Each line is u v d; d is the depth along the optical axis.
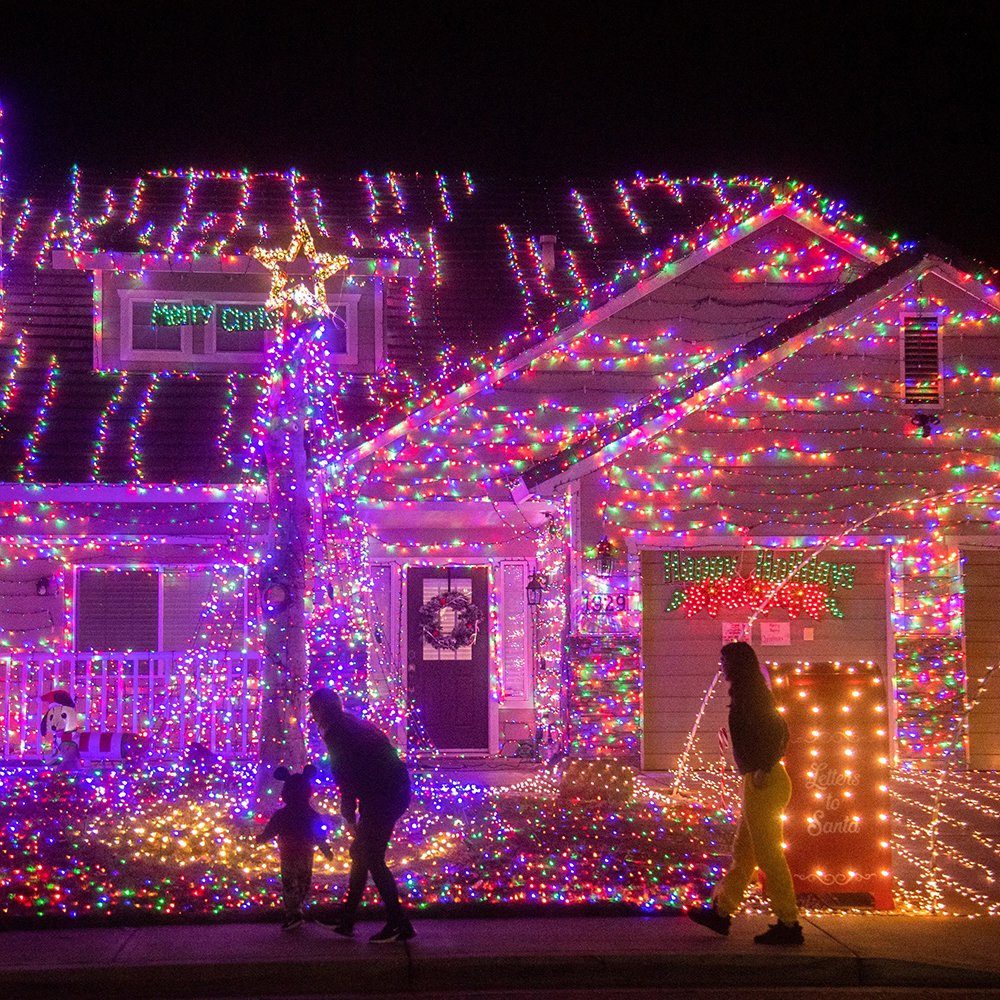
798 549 17.62
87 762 17.39
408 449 18.19
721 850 12.05
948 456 17.86
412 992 8.19
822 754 10.06
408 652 19.91
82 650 18.78
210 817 13.51
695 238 18.41
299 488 13.72
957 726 17.62
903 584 17.72
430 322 20.33
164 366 19.67
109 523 18.50
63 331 19.72
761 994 8.16
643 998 8.06
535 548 20.06
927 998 8.09
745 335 18.61
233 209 21.95
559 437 18.31
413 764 18.12
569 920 9.51
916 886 10.76
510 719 19.89
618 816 13.85
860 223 18.69
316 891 10.31
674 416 17.16
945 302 17.94
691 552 17.47
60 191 22.08
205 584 19.08
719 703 17.36
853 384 17.80
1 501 17.80
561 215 22.95
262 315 19.45
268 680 13.46
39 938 8.93
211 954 8.44
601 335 18.48
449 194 23.31
